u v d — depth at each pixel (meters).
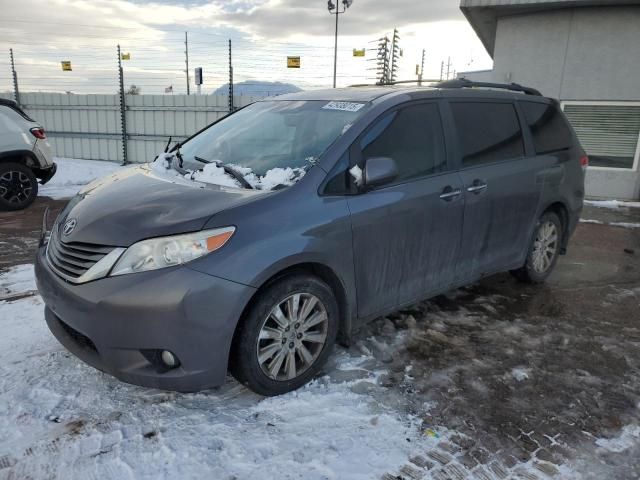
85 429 2.56
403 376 3.18
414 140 3.53
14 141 8.01
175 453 2.42
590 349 3.66
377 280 3.28
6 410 2.67
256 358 2.74
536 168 4.46
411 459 2.45
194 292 2.47
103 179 3.62
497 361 3.43
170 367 2.58
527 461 2.48
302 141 3.33
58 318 2.85
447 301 4.47
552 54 10.41
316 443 2.53
